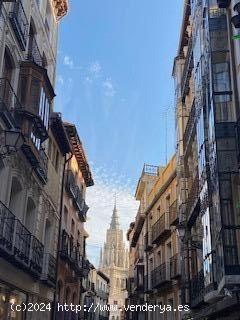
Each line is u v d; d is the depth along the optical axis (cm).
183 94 2628
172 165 3000
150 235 3416
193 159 2314
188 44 2570
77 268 3097
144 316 3619
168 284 2775
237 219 1399
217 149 1491
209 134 1659
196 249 2158
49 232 2403
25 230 1766
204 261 1772
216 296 1557
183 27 2580
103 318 7200
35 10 2109
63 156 2720
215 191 1522
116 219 13262
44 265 2139
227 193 1432
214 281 1566
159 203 3262
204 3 1819
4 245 1473
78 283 3406
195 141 2236
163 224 2908
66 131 2731
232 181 1444
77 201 3161
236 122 1483
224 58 1606
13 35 1717
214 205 1557
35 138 1847
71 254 2950
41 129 1866
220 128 1516
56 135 2489
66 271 2842
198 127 1975
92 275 5684
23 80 1803
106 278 7438
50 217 2402
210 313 1744
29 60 1869
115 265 12269
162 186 3092
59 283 2677
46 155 2150
